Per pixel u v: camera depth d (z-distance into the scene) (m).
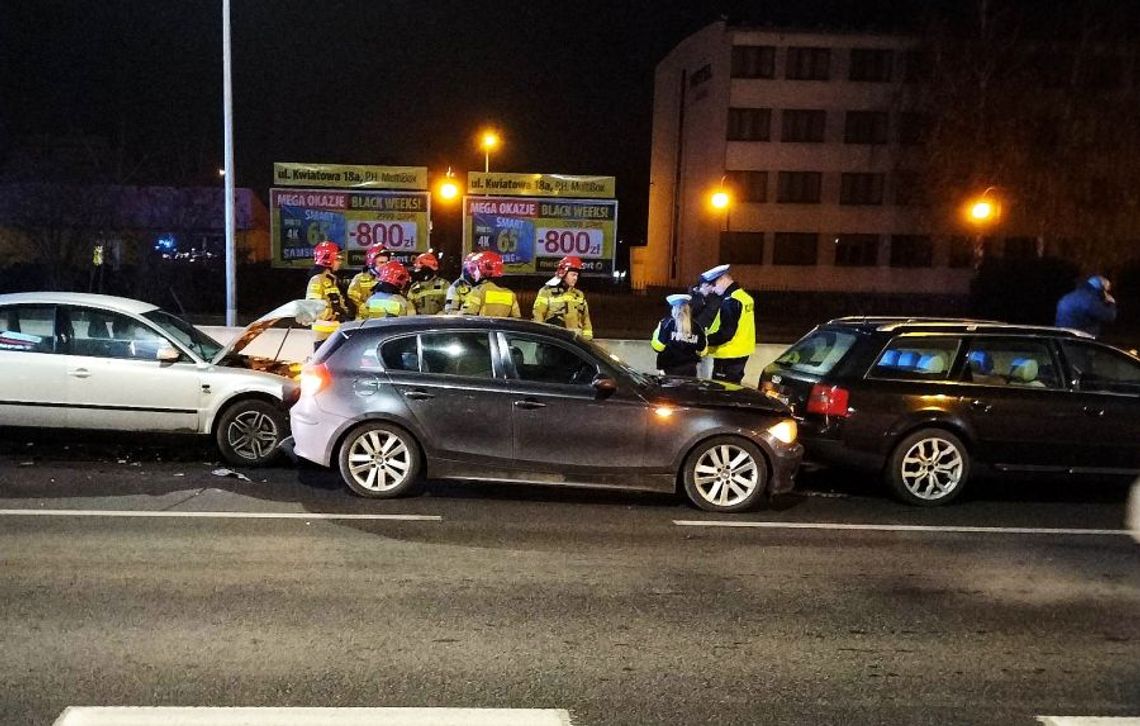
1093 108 37.78
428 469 7.59
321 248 10.45
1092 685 4.51
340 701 4.09
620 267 72.81
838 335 8.71
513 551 6.40
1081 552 6.83
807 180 51.00
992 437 8.13
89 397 8.66
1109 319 11.45
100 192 29.03
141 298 27.33
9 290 28.30
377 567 5.96
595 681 4.40
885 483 8.25
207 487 7.91
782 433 7.70
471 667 4.50
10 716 3.88
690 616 5.29
